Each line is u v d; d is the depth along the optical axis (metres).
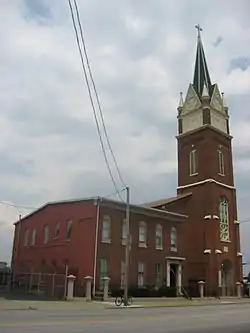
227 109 60.97
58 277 39.75
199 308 30.36
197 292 48.00
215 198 54.00
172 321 17.81
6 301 28.66
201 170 55.69
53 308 25.64
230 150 59.62
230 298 48.47
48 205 45.50
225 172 57.38
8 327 13.56
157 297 41.50
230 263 53.84
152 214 46.59
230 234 55.12
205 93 58.62
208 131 56.66
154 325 15.73
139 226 44.75
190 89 61.12
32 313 20.97
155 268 45.28
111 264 40.19
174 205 52.72
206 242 51.69
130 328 14.34
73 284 36.41
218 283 50.31
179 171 58.62
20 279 45.56
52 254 42.97
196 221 53.53
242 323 17.67
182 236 50.81
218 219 53.25
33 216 48.00
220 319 19.72
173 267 48.69
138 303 34.06
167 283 46.03
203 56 63.09
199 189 54.91
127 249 33.03
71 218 42.19
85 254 39.44
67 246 41.44
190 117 59.81
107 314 21.47
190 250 51.94
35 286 42.94
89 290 34.69
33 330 12.79
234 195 57.78
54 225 43.97
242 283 53.56
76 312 22.61
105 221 40.91
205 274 50.25
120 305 30.78
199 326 15.82
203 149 56.38
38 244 45.56
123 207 42.78
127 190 34.72
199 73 61.66
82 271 38.97
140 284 42.78
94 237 39.31
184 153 58.78
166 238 48.03
